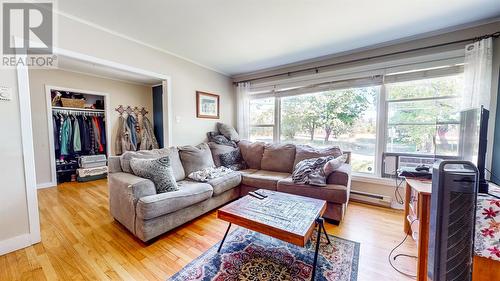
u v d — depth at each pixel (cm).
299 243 130
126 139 462
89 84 418
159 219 192
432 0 184
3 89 169
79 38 217
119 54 251
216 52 311
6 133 171
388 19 217
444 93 249
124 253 174
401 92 273
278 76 379
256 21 221
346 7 196
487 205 120
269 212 163
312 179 237
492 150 218
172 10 200
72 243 188
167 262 162
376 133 292
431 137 258
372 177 288
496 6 192
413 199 195
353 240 194
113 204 223
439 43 245
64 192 342
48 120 376
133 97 488
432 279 108
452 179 99
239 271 151
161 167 215
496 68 216
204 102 373
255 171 324
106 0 184
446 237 102
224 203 277
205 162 302
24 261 162
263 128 409
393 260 165
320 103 342
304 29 239
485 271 122
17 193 177
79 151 426
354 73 302
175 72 321
